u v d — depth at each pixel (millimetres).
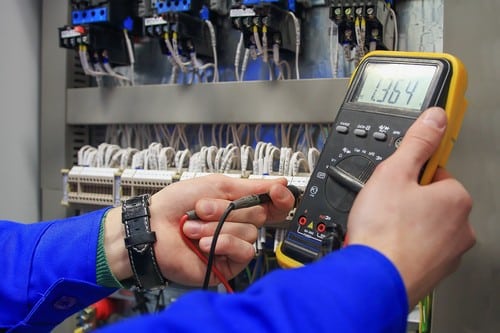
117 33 1050
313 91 871
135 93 1012
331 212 538
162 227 611
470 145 688
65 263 619
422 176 454
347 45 865
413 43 889
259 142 923
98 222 635
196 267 605
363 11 803
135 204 616
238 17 887
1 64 1011
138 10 1068
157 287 622
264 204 616
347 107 585
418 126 436
